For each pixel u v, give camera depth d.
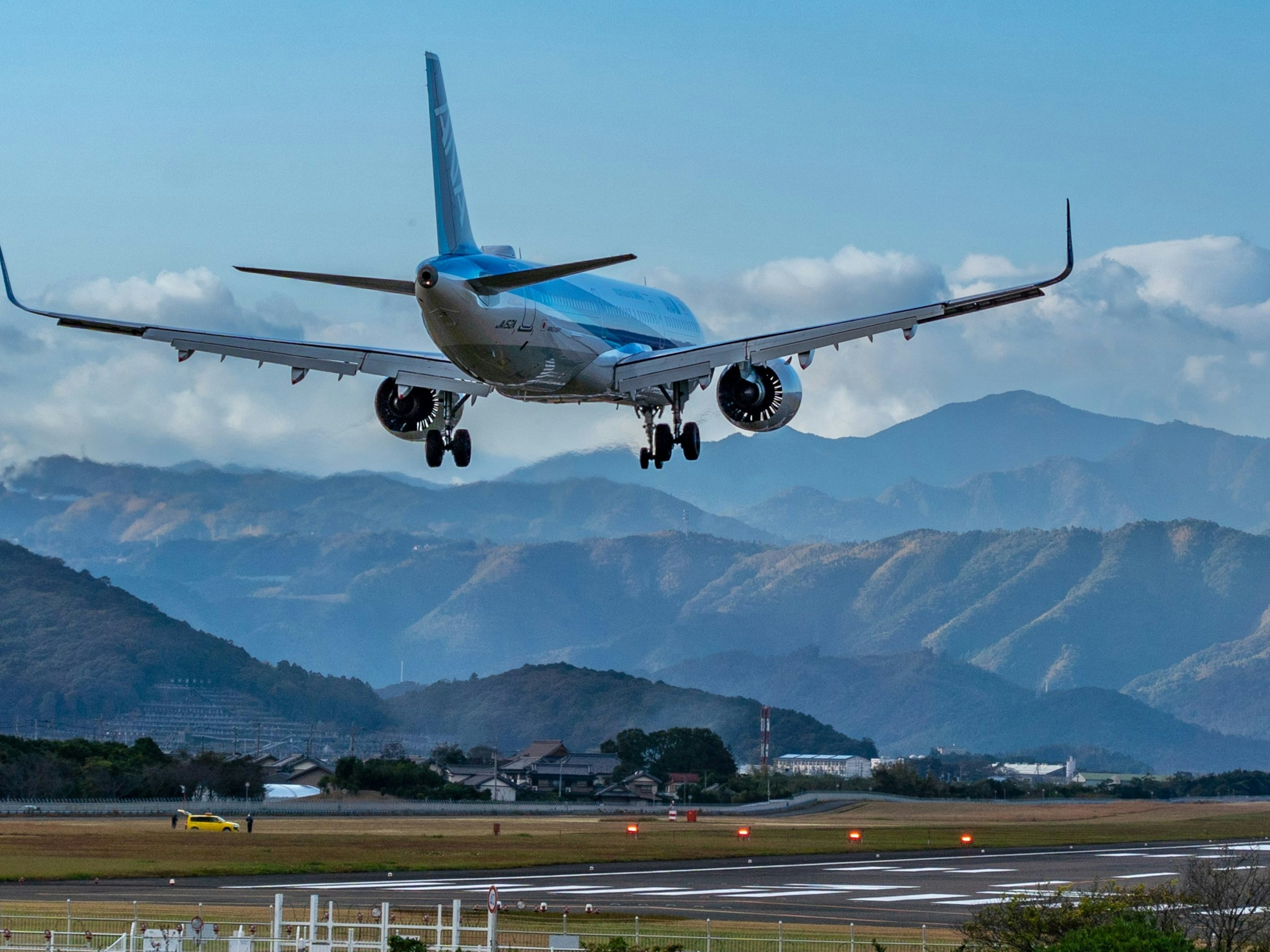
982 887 197.75
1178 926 115.38
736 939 134.62
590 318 121.81
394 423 124.06
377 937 124.56
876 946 120.06
